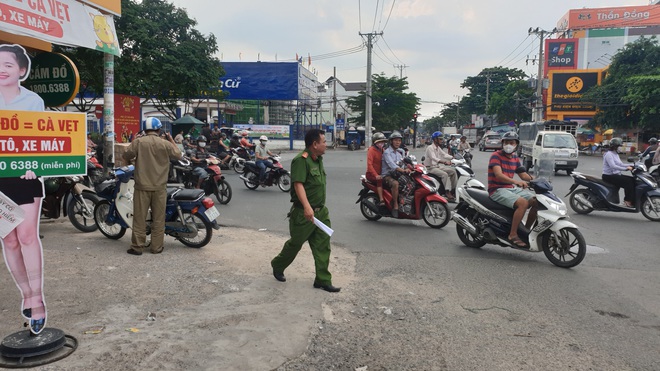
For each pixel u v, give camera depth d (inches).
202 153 455.2
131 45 727.1
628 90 1382.9
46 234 279.7
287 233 305.7
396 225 342.3
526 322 168.6
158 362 131.0
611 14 2295.8
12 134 117.7
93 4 276.2
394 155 343.3
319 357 139.9
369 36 1529.3
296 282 205.0
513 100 2390.5
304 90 1734.7
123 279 201.2
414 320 169.2
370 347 147.8
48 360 127.6
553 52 2193.7
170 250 253.0
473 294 197.0
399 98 1985.7
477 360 140.6
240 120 1768.0
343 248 273.0
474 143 2353.6
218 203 433.4
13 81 117.9
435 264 241.4
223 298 182.2
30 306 129.2
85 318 159.2
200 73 818.8
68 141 128.5
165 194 245.8
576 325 166.6
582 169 855.1
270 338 148.7
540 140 792.3
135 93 741.9
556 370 135.0
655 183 373.1
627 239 304.8
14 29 213.8
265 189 537.3
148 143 238.4
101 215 275.4
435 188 341.1
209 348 140.4
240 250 256.7
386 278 217.2
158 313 165.5
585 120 1843.0
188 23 825.5
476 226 269.9
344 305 181.5
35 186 124.9
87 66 645.3
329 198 470.3
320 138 189.3
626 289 205.5
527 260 250.8
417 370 134.5
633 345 151.5
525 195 251.3
